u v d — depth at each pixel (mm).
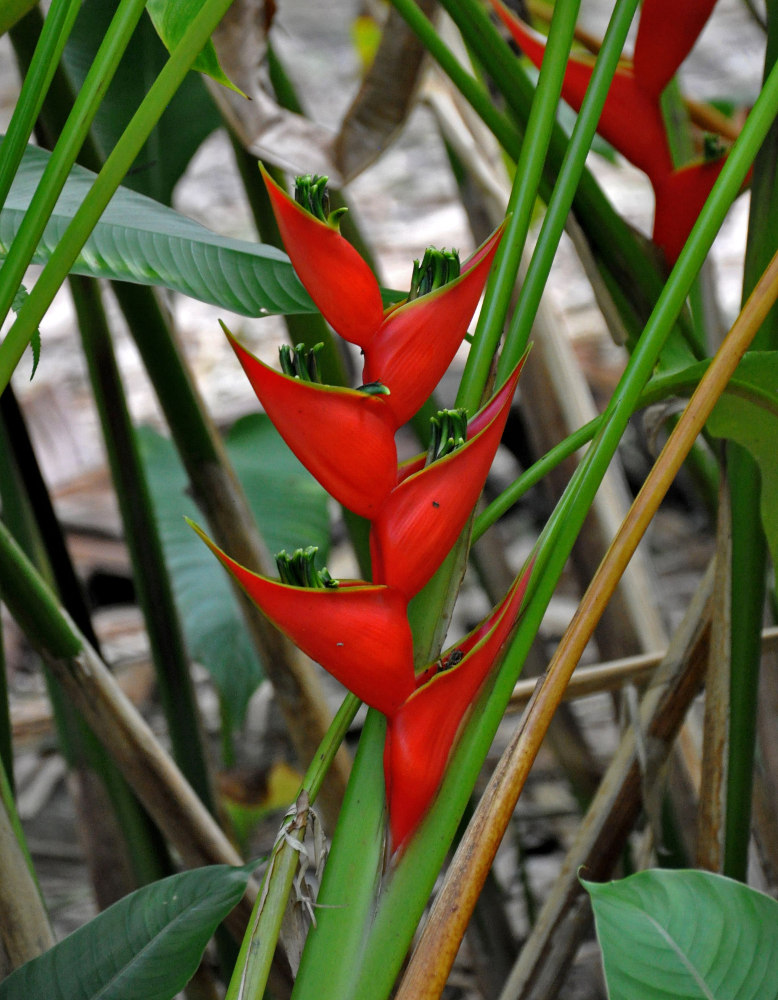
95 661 1466
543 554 1185
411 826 1165
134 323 1564
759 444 1328
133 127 1130
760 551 1384
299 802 1175
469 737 1168
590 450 1193
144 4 1139
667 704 1499
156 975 1269
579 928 1537
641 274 1410
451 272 1161
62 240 1136
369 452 1143
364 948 1153
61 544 1620
